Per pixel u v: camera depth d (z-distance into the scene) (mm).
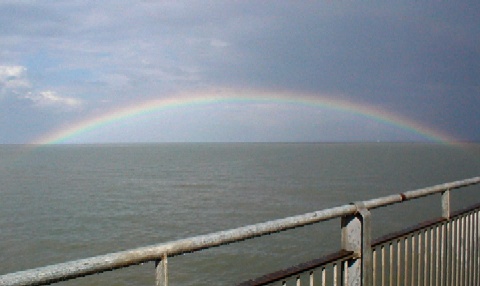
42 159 199250
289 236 28016
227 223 35125
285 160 161375
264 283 2711
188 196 54125
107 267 2047
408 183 63469
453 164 113562
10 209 45719
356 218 3461
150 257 2209
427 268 4555
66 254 26672
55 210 44625
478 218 5672
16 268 23828
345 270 3414
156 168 122062
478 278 5637
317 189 57781
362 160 150375
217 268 22094
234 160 168375
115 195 56812
